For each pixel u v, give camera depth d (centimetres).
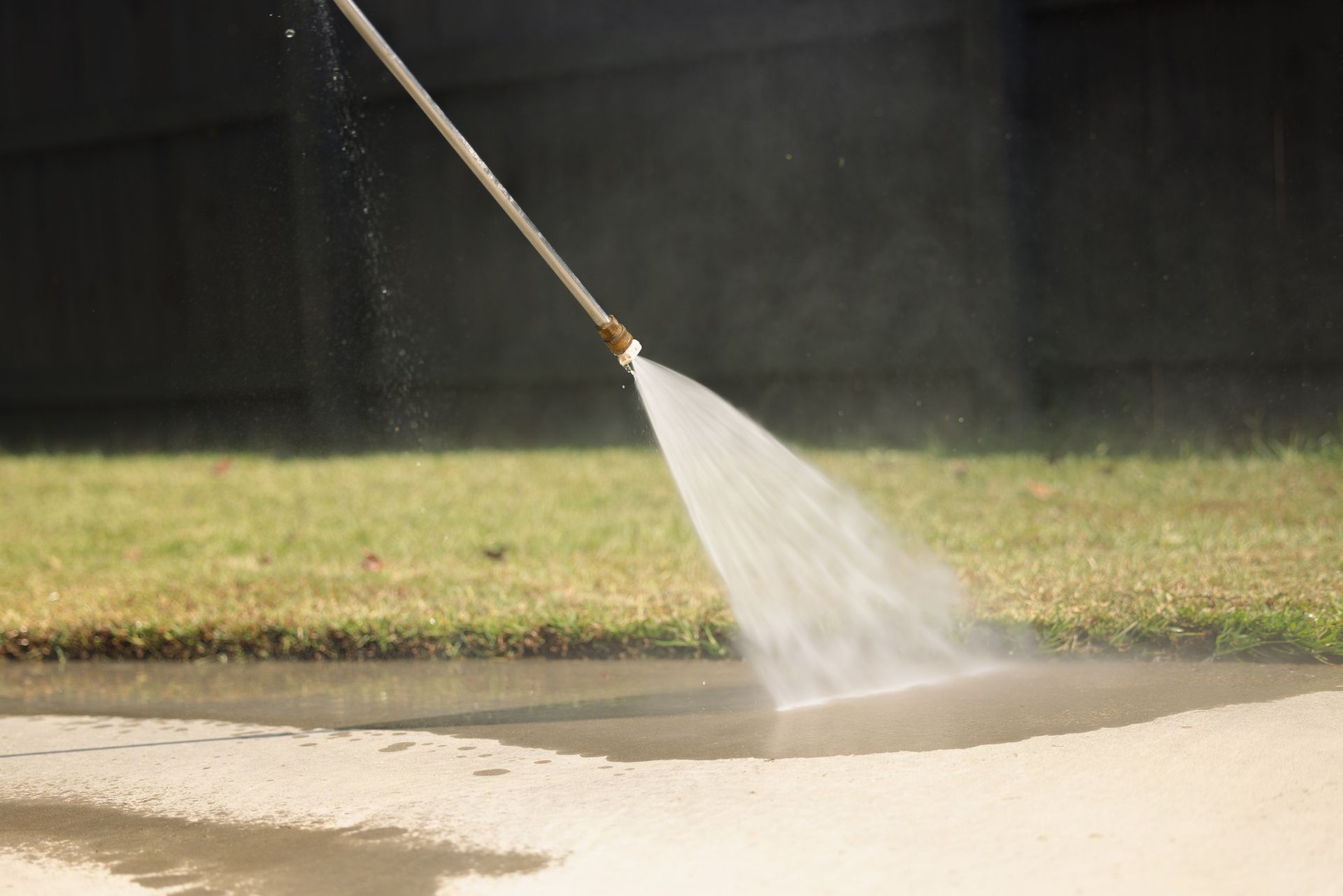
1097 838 436
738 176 1495
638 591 823
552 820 486
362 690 704
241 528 1136
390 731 623
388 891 430
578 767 549
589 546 992
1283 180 1235
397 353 1495
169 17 1720
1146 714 577
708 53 1482
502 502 1189
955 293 1379
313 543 1058
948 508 1059
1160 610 702
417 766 564
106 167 1798
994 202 1336
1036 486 1100
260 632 788
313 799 527
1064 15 1310
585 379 1581
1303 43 1216
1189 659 682
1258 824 440
